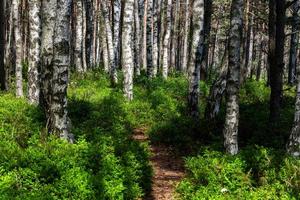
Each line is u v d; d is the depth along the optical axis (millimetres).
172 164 12781
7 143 9188
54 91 10258
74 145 9406
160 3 43562
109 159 9109
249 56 38469
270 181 9039
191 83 17094
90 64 35719
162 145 14711
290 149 10133
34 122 11453
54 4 11156
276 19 15633
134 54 34438
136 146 11180
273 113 15539
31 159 8391
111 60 26172
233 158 10203
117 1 30516
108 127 13359
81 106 15664
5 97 16734
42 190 7488
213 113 16547
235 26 11125
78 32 30094
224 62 16500
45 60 11289
